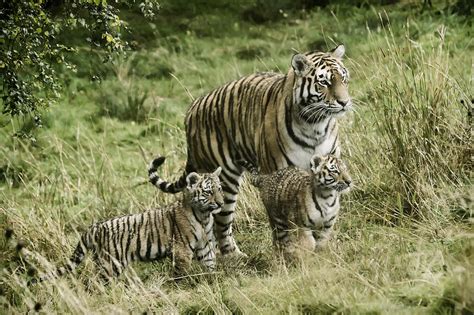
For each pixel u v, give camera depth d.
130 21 24.36
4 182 16.59
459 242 10.35
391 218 12.16
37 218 13.46
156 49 23.03
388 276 9.63
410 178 12.36
